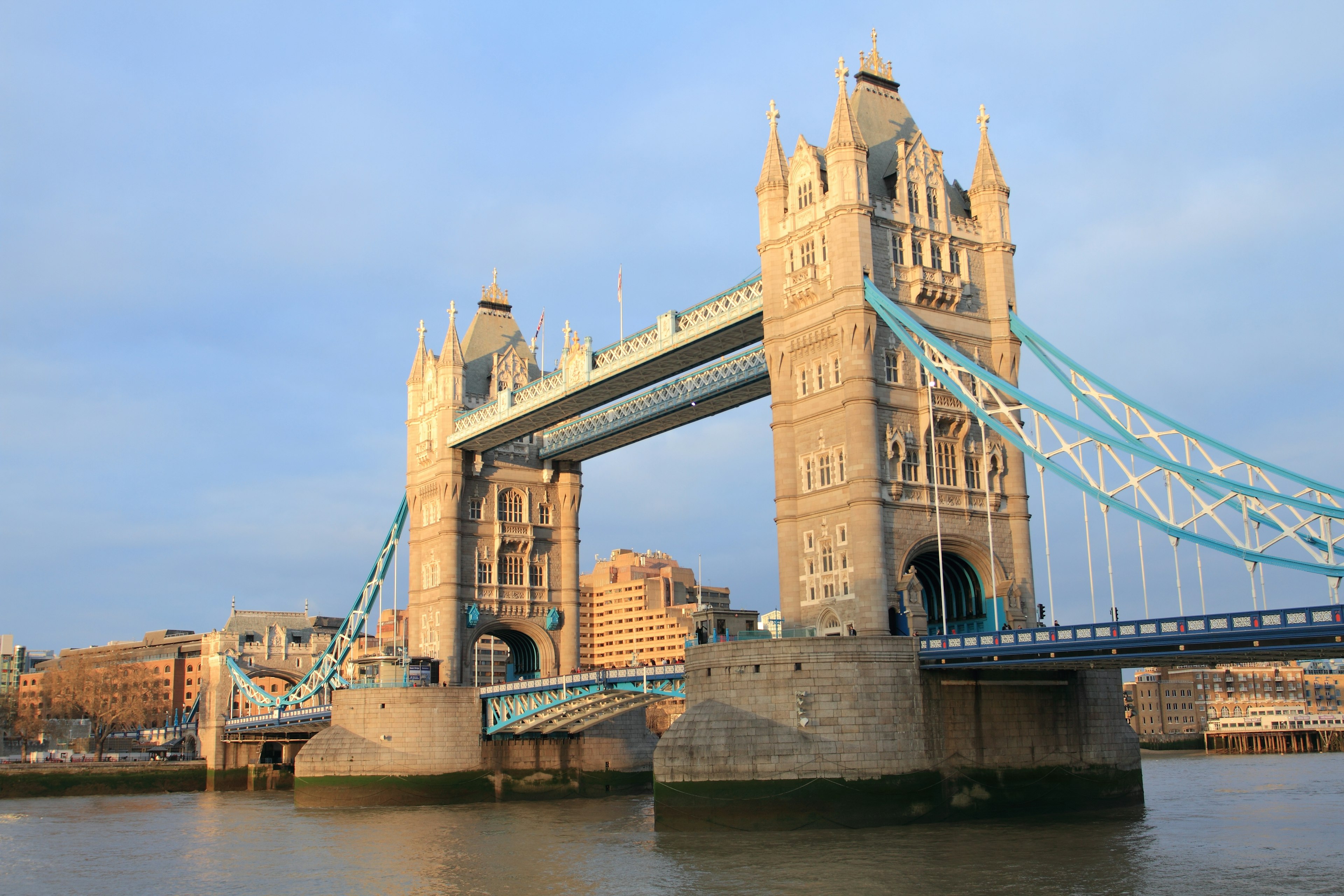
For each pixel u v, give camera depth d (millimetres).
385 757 107938
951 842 61594
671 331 91938
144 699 179125
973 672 71875
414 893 57188
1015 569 79500
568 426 119562
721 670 70188
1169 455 66188
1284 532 59594
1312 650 54344
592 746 116625
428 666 113688
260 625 191625
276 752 160625
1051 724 74000
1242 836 64125
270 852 75562
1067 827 67250
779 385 80938
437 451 119812
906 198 80438
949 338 79500
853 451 74688
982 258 83188
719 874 55594
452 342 121812
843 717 67375
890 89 86688
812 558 77562
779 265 82062
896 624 73875
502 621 119562
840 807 66438
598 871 59188
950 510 77625
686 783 69000
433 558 119688
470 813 95812
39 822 102812
